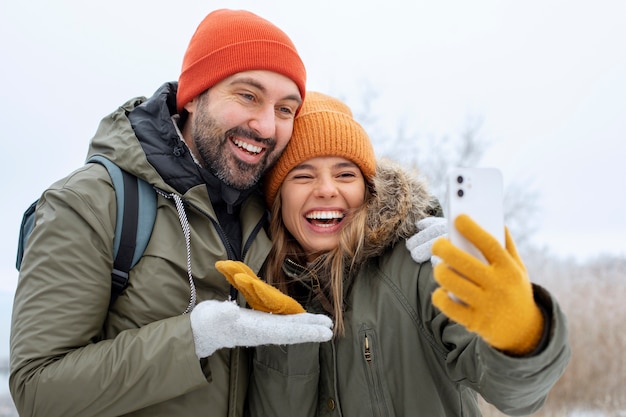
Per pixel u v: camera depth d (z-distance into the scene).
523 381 0.93
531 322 0.87
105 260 1.34
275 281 1.68
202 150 1.56
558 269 9.22
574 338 6.95
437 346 1.37
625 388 6.42
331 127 1.61
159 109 1.54
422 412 1.34
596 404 6.17
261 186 1.80
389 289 1.45
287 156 1.65
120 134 1.52
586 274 8.62
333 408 1.43
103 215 1.35
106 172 1.43
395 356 1.40
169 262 1.39
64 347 1.24
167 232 1.42
